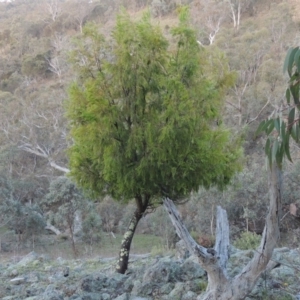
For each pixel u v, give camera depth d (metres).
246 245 9.52
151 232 17.31
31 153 26.42
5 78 42.38
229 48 27.56
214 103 6.40
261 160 15.79
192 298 5.20
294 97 2.93
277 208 4.05
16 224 16.47
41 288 6.17
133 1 47.75
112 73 6.16
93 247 15.33
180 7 6.73
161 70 6.20
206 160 6.07
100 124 5.93
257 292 5.15
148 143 5.85
